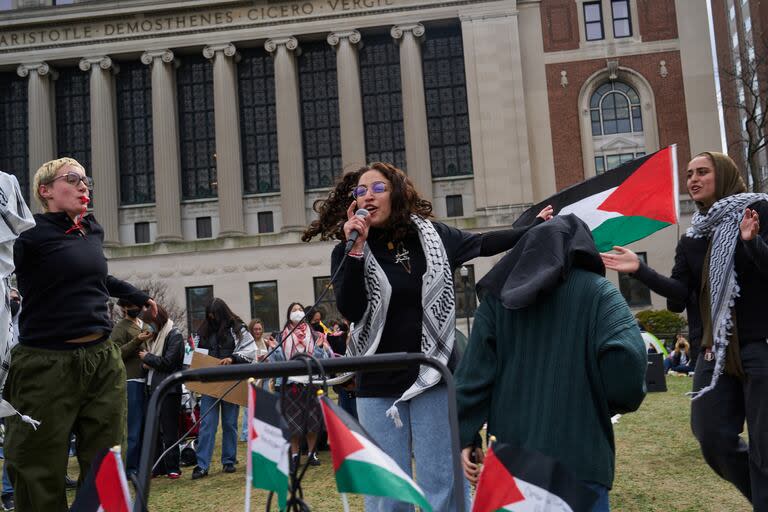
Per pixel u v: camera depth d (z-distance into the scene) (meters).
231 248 49.03
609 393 2.99
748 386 4.47
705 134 48.44
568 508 2.35
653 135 48.84
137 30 50.25
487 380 3.18
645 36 49.59
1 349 4.26
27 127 52.91
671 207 5.62
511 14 48.59
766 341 4.46
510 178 47.66
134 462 9.16
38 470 4.87
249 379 2.29
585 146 49.00
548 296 3.13
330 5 49.47
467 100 49.59
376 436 3.90
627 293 45.97
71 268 5.04
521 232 4.33
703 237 4.88
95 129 50.31
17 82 53.34
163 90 50.16
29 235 4.98
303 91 51.91
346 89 49.12
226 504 7.42
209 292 49.12
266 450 2.02
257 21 49.72
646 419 12.03
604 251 5.82
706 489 6.76
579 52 49.62
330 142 51.34
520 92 48.16
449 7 48.94
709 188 4.96
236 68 51.72
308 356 2.36
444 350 3.88
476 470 3.10
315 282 48.38
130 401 9.26
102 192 50.00
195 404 11.14
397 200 4.05
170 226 49.62
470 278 42.28
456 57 51.00
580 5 50.03
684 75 48.97
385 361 2.45
